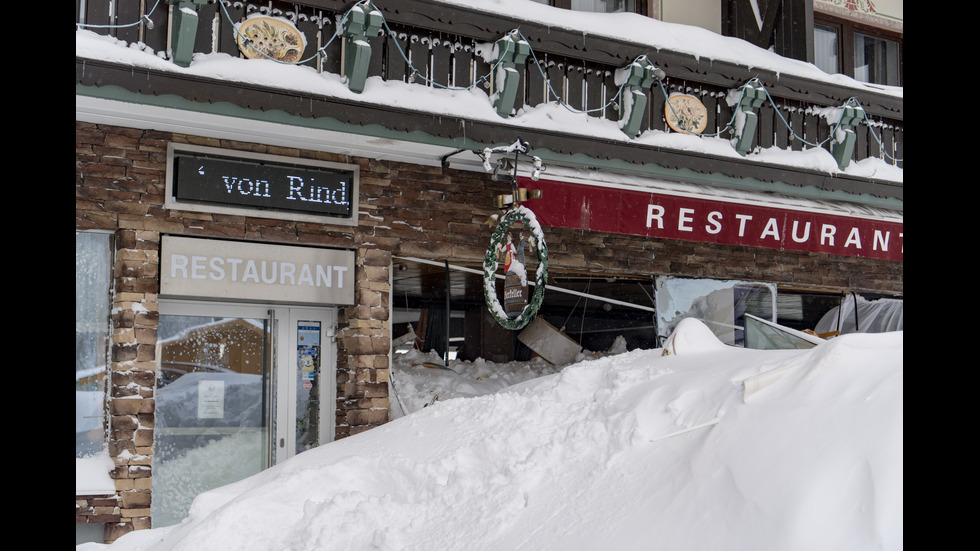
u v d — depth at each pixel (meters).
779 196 11.03
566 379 4.75
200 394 8.68
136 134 8.24
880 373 3.32
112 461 7.91
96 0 7.41
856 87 11.39
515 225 8.15
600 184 9.48
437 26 8.70
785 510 2.99
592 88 9.77
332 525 4.03
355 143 8.72
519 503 3.82
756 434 3.39
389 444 4.86
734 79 10.52
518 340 14.43
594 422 4.18
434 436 4.76
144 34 7.57
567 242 10.42
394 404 9.45
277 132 8.37
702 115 10.41
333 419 9.27
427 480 4.26
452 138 8.70
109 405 8.02
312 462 4.91
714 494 3.27
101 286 8.17
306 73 8.06
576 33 9.38
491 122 8.84
